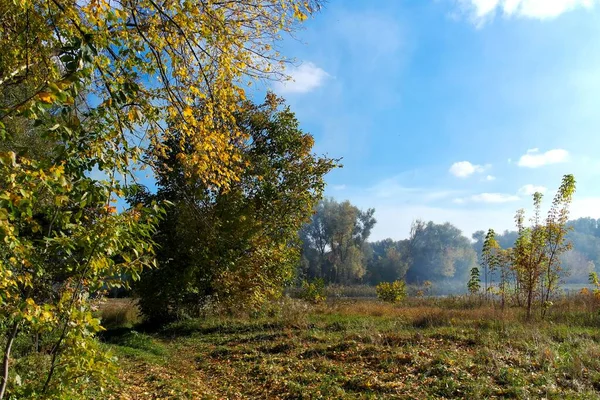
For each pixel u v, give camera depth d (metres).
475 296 18.50
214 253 15.80
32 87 4.30
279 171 17.91
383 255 82.69
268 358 9.60
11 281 3.23
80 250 3.75
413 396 6.41
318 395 6.82
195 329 14.50
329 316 14.40
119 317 18.12
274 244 18.05
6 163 2.79
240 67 6.27
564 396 6.05
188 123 6.03
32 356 6.18
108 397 6.38
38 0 4.16
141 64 5.09
